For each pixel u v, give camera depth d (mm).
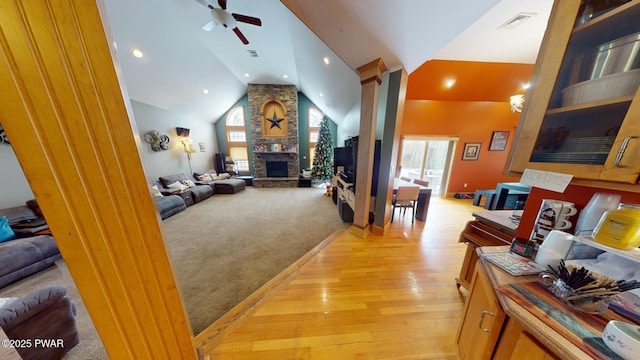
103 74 509
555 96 935
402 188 3285
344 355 1298
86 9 469
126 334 665
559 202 1050
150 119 4805
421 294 1819
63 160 489
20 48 417
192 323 1588
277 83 6301
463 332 1149
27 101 436
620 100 717
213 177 6203
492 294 884
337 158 4793
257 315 1588
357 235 2947
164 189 4590
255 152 6613
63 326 1300
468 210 4211
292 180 6590
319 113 7223
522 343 718
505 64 3205
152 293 693
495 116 4719
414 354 1312
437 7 1522
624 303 690
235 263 2396
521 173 1064
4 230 2221
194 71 4758
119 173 568
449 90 4016
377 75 2346
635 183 674
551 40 909
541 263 975
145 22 3254
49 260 2258
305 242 2893
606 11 789
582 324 661
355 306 1677
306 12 1773
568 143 911
